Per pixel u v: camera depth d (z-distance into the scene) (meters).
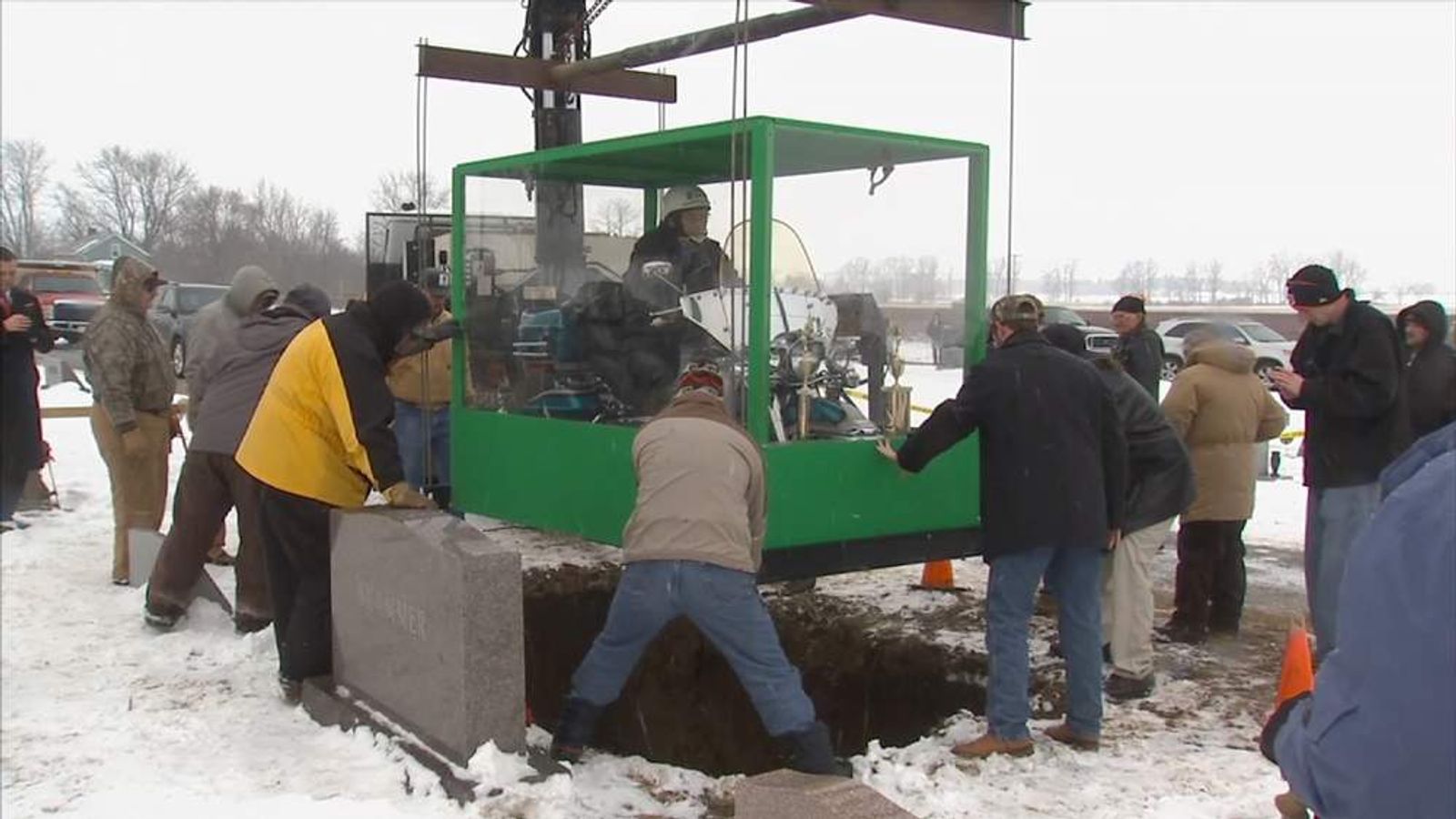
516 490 6.37
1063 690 5.49
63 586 6.93
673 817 4.07
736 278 5.32
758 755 6.00
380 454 4.79
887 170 5.66
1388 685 1.62
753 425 5.24
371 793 4.09
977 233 5.96
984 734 4.73
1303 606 6.99
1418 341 6.34
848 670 6.40
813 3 5.24
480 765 4.01
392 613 4.47
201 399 6.95
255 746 4.55
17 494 8.32
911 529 5.66
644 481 4.36
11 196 76.75
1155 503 5.28
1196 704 5.25
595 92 8.20
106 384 6.68
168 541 6.02
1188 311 43.50
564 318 6.25
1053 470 4.49
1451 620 1.57
